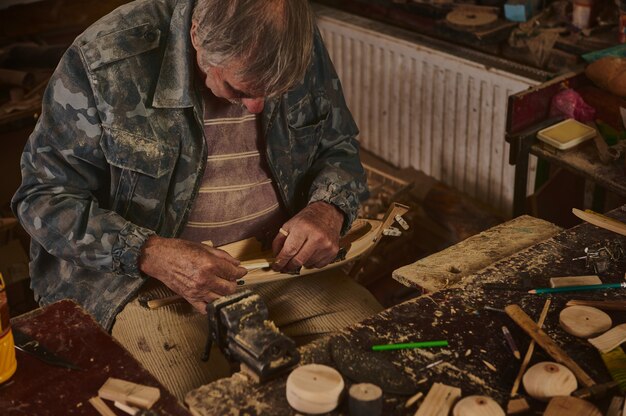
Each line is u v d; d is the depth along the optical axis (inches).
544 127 99.0
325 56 83.5
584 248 68.6
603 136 99.2
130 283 76.2
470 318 60.0
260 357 53.6
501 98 120.7
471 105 125.9
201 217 79.0
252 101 69.6
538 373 52.9
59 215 71.7
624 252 67.9
